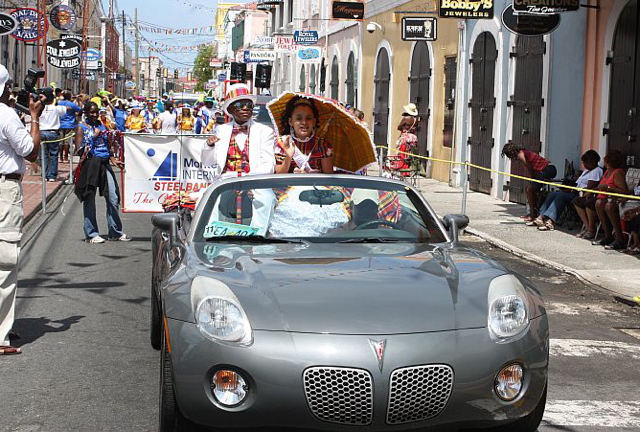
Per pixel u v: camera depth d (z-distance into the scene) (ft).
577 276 32.96
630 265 34.96
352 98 100.32
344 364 13.33
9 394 18.53
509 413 14.11
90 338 23.36
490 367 13.84
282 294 14.49
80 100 88.89
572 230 44.47
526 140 54.80
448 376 13.62
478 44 62.54
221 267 15.78
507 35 57.57
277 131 26.07
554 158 51.16
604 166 44.37
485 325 14.21
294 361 13.38
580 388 19.80
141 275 32.45
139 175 39.19
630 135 43.27
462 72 65.51
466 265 16.35
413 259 16.58
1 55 109.81
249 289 14.66
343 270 15.70
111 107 89.51
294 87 140.15
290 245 17.72
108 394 18.63
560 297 30.01
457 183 66.08
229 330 13.74
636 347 23.59
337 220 18.69
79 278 31.76
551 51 51.29
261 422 13.53
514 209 53.21
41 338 23.27
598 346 23.61
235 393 13.55
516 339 14.25
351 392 13.32
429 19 68.13
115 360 21.27
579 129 48.11
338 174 20.13
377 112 89.66
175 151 39.11
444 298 14.66
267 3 158.10
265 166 25.94
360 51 96.43
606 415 17.89
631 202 37.45
